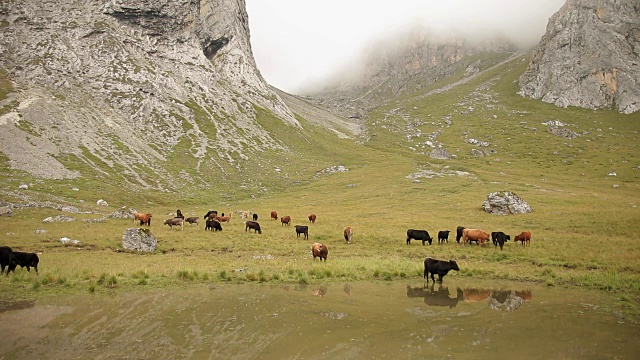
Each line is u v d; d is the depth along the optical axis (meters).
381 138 171.25
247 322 14.27
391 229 45.81
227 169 101.62
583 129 165.62
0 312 15.23
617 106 188.75
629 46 198.50
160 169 91.81
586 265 27.28
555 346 11.72
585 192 81.19
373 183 94.69
